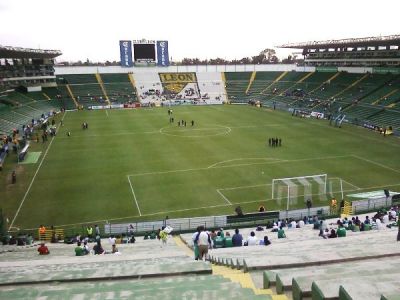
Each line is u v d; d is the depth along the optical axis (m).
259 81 138.50
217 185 45.47
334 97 103.75
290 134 73.25
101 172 51.12
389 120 78.81
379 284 5.93
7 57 102.38
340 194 42.50
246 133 74.44
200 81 139.00
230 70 156.25
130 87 130.75
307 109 102.00
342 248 14.01
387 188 44.12
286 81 131.50
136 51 140.50
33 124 83.12
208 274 11.83
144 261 16.78
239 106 116.31
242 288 8.20
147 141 68.50
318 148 62.03
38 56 111.00
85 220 37.00
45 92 115.06
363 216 35.34
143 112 104.75
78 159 57.56
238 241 24.11
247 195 42.41
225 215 36.84
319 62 132.12
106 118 94.81
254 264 10.91
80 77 131.38
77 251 24.03
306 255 11.77
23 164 55.47
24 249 27.98
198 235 18.08
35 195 43.44
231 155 58.06
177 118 93.50
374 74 106.44
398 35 89.00
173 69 146.50
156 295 8.16
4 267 18.06
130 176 49.25
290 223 32.66
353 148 61.97
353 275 7.57
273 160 55.22
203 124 84.69
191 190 44.09
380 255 11.45
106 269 12.71
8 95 99.50
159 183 46.53
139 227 33.84
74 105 113.19
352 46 112.38
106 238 32.16
